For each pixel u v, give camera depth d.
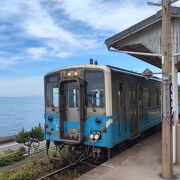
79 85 10.12
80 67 10.32
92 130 10.01
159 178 7.59
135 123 12.18
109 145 9.72
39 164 10.81
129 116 11.52
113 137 9.93
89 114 10.09
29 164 10.75
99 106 9.90
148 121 14.03
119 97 10.62
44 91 11.39
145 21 9.19
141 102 13.02
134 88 12.24
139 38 9.66
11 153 12.68
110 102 9.80
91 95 10.09
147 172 8.10
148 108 14.05
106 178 7.64
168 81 7.54
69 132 10.59
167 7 7.52
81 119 10.07
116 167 8.62
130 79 11.73
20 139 13.38
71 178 9.18
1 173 9.51
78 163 10.60
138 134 12.45
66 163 10.68
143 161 9.24
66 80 10.52
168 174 7.57
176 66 8.86
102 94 9.86
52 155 11.96
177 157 8.84
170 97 7.58
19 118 134.62
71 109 10.54
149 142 12.39
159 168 8.47
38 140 13.77
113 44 10.14
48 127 11.16
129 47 10.68
